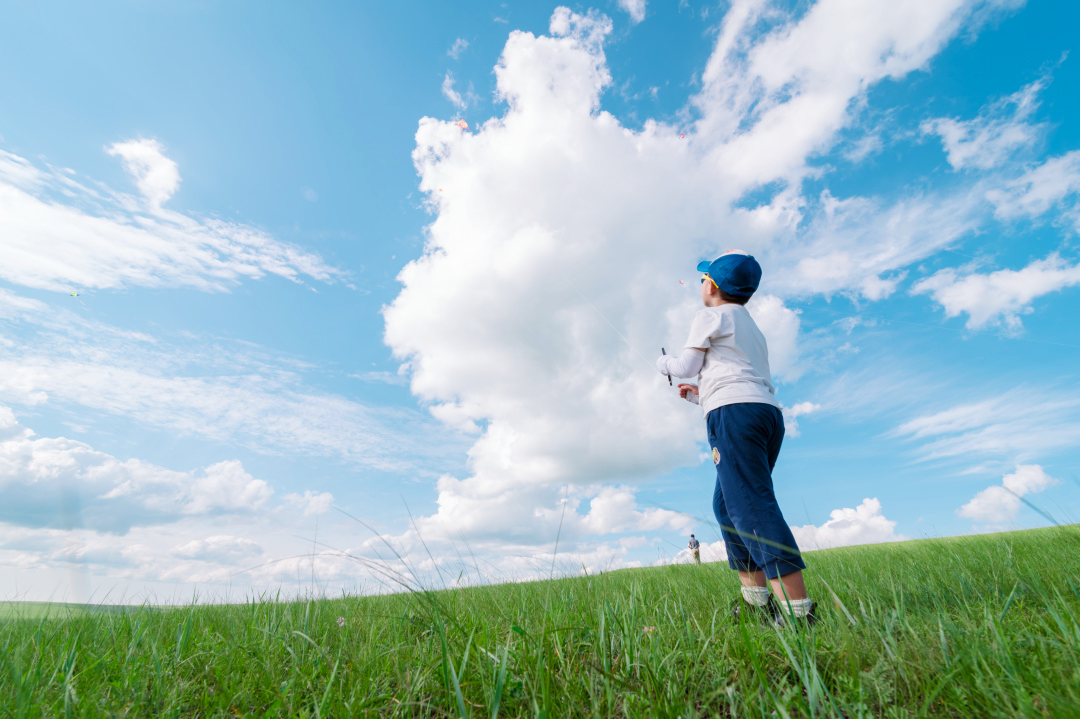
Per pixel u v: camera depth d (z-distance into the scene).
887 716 1.09
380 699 1.34
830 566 3.70
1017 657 1.22
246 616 2.60
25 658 1.79
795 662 1.19
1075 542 3.15
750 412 2.10
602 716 1.20
